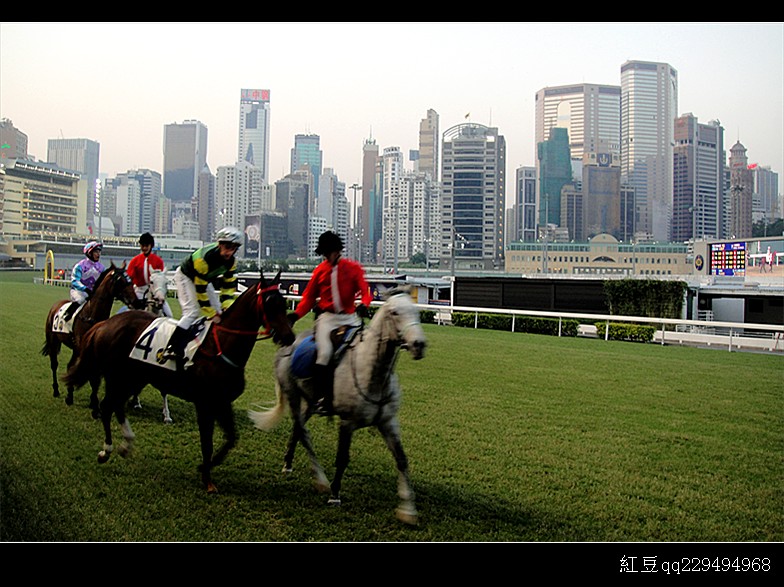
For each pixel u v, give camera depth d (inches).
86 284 307.1
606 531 170.9
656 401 330.0
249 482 199.3
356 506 181.2
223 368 190.1
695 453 240.5
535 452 236.5
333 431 262.4
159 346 202.1
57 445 233.8
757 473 219.0
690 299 787.4
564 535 166.9
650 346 591.2
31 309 821.2
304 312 202.2
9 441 237.8
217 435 251.8
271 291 184.9
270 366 421.4
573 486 202.1
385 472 211.5
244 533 162.7
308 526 167.8
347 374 175.5
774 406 320.8
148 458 220.5
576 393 346.3
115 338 213.5
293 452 208.4
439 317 835.4
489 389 353.1
